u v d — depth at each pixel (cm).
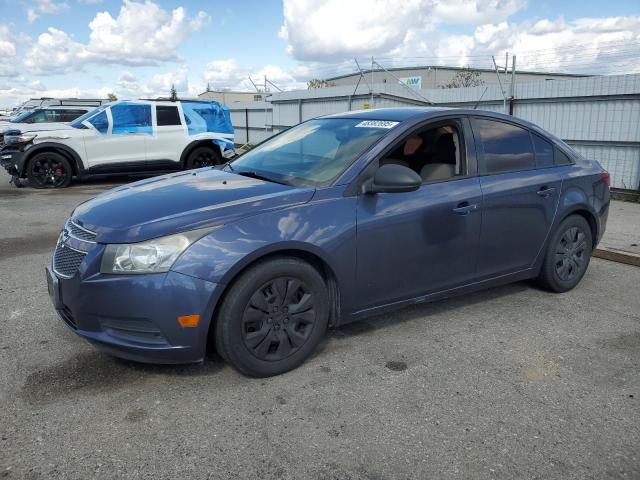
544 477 243
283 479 238
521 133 448
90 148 1190
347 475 242
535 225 441
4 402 295
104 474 240
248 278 303
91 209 335
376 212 348
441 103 1441
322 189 337
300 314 328
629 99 1052
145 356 298
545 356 363
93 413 286
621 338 395
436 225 375
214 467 246
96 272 293
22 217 842
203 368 335
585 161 498
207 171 428
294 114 2045
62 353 354
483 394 312
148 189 362
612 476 244
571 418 289
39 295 469
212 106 1329
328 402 300
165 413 287
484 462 252
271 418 284
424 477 241
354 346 371
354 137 386
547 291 490
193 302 289
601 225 504
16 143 1151
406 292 376
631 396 313
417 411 293
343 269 338
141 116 1238
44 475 238
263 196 326
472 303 460
